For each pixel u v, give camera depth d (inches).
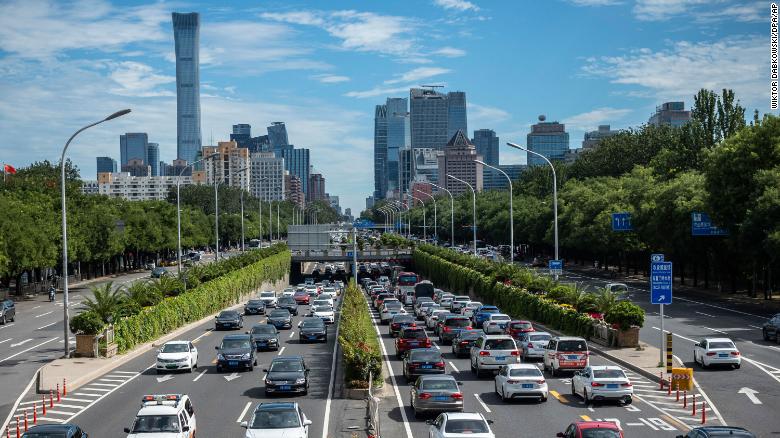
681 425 1181.1
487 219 7081.7
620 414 1264.8
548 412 1285.7
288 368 1476.4
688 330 2327.8
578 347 1654.8
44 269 4542.3
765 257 2822.3
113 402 1424.7
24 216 3641.7
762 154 2896.2
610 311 1983.3
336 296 4239.7
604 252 4687.5
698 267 4315.9
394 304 2977.4
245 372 1766.7
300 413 1038.4
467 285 3614.7
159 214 6254.9
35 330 2642.7
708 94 4382.4
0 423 1273.4
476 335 1995.6
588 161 7066.9
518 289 2743.6
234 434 1147.9
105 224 4790.8
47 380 1624.0
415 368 1571.1
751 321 2527.1
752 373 1638.8
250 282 4023.1
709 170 3031.5
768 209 2689.5
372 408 1152.8
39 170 6579.7
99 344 1947.6
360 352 1481.3
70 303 3592.5
